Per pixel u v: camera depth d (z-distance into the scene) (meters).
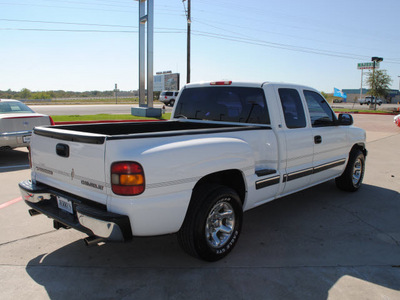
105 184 2.76
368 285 3.03
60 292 2.86
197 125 4.75
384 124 20.70
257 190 3.77
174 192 2.92
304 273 3.21
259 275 3.16
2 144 7.53
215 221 3.37
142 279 3.08
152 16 20.14
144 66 22.27
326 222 4.51
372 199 5.51
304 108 4.57
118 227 2.69
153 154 2.77
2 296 2.79
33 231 4.11
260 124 4.18
